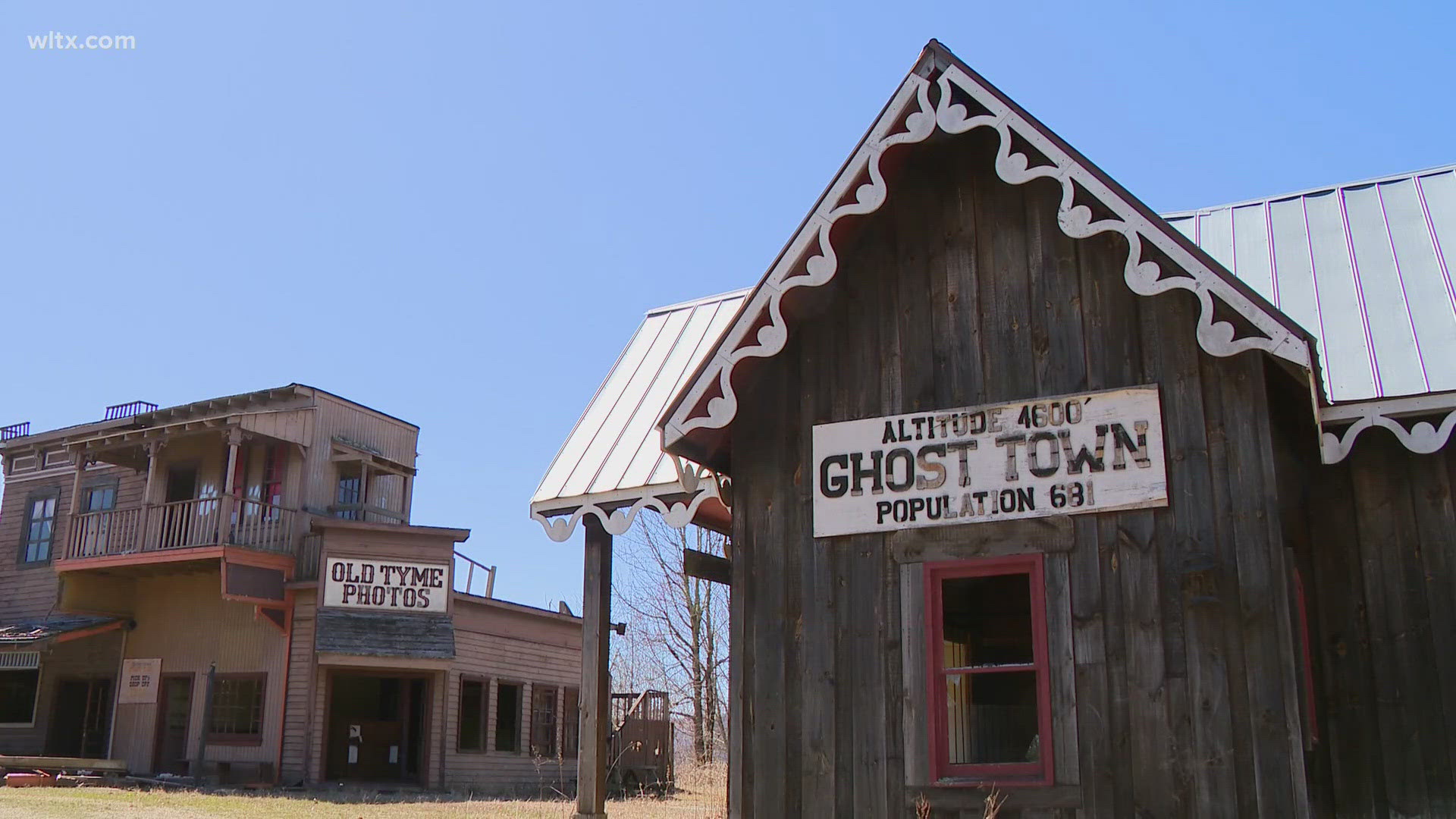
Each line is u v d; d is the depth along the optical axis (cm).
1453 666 820
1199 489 809
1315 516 880
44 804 1762
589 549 1045
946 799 832
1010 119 843
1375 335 878
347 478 2806
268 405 2769
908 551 882
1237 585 785
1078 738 805
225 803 1898
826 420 934
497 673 2734
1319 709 849
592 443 1093
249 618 2592
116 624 2734
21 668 2744
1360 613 853
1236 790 756
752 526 938
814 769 877
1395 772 821
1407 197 1060
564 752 2948
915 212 940
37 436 3058
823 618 900
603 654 1027
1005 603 965
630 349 1218
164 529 2636
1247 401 807
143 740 2645
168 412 2848
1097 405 850
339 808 1867
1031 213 904
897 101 870
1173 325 841
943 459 888
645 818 1717
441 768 2508
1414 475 859
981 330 899
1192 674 784
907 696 859
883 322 932
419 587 2539
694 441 930
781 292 883
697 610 3650
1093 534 833
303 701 2456
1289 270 1014
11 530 3061
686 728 3878
